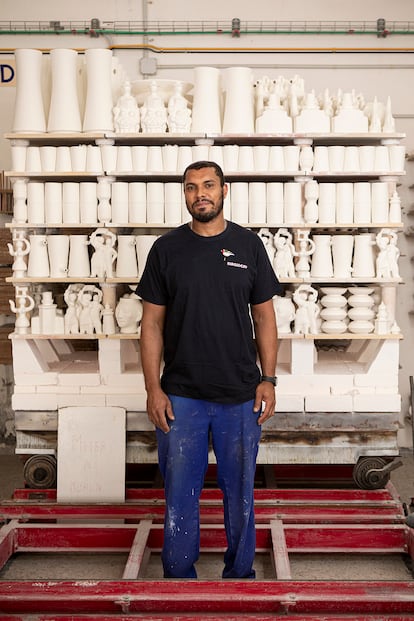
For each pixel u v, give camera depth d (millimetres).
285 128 3650
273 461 3678
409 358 5055
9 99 4973
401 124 4945
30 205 3703
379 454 3646
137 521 3367
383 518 3320
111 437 3590
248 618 2436
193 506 2721
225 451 2711
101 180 3652
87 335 3648
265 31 4891
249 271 2676
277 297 3676
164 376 2766
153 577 3066
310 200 3639
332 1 4871
